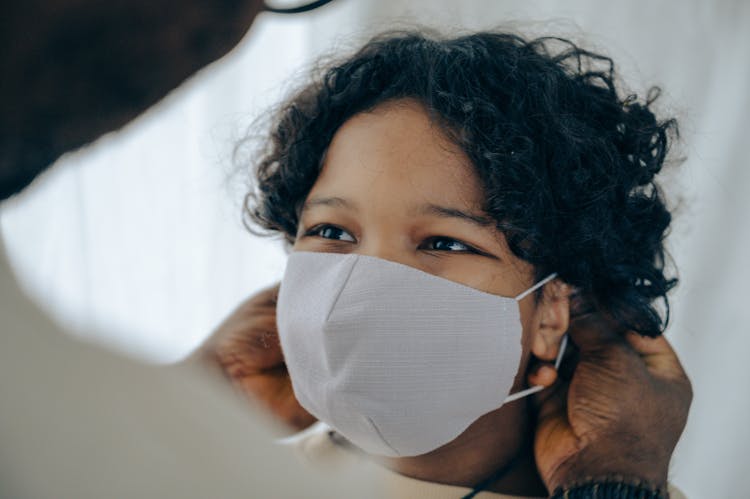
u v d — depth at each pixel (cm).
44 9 39
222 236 216
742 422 204
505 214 105
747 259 202
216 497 46
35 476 43
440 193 103
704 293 204
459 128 105
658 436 111
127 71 43
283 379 135
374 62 113
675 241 189
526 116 110
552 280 114
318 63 141
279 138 130
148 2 41
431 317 102
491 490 116
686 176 197
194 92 208
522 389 115
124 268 217
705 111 202
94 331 49
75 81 42
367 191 105
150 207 216
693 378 205
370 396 103
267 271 216
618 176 118
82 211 215
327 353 103
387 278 102
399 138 106
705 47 201
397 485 115
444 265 105
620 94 134
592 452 107
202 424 48
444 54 112
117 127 45
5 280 47
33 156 44
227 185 190
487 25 197
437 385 104
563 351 118
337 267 106
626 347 117
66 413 45
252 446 49
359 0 203
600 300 121
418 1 201
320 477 52
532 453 119
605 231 116
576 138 112
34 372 45
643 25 201
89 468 44
